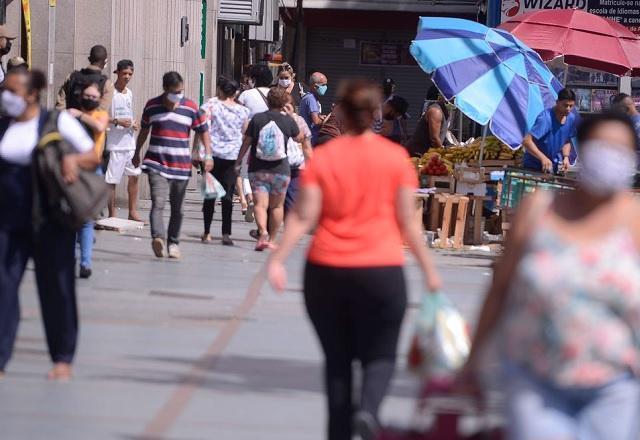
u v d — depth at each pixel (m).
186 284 31.05
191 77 69.00
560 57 48.78
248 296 29.72
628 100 40.09
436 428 12.84
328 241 15.80
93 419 17.95
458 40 42.66
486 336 12.34
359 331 15.96
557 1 67.69
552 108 41.09
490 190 46.31
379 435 13.09
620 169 11.49
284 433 17.53
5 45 35.62
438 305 13.62
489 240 44.94
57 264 19.94
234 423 18.02
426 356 13.41
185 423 17.92
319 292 15.87
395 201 15.93
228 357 22.69
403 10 113.94
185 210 54.78
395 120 49.09
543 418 11.40
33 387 19.78
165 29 61.84
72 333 20.30
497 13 68.31
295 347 23.88
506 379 11.78
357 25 116.44
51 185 19.44
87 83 26.20
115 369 21.31
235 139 40.25
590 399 11.54
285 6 111.62
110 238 40.22
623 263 11.47
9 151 19.55
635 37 49.78
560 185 38.31
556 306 11.48
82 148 19.72
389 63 119.75
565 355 11.46
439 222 44.09
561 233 11.65
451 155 45.91
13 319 20.14
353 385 16.12
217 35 86.19
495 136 43.44
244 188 50.53
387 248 15.82
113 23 48.94
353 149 15.92
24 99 19.45
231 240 40.56
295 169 40.47
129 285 30.38
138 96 55.38
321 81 53.25
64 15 47.12
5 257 19.80
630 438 11.51
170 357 22.45
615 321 11.47
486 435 12.66
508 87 41.59
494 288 12.14
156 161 35.12
